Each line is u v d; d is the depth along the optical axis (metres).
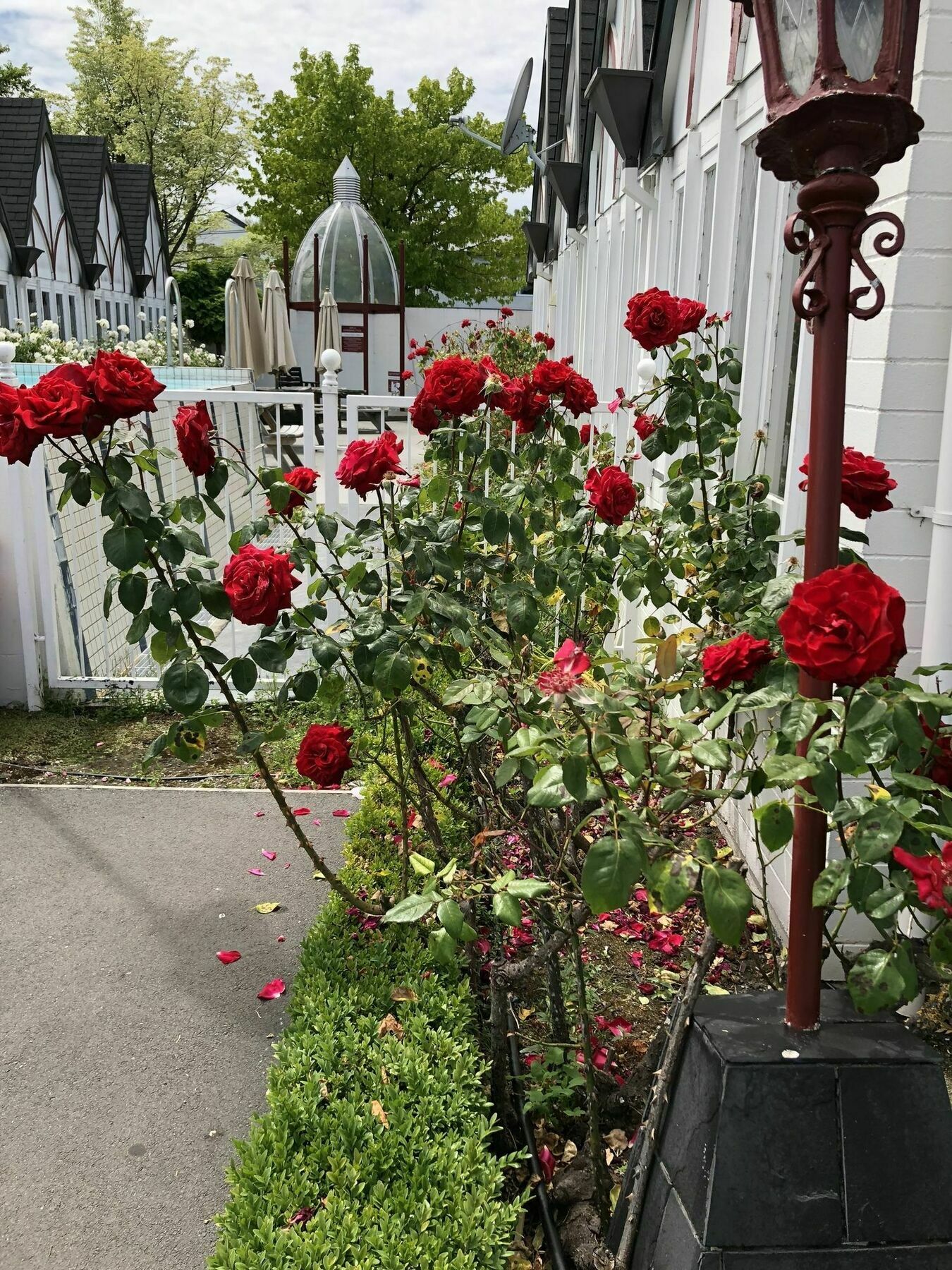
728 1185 1.56
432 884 1.90
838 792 1.60
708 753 1.61
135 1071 2.73
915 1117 1.58
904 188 2.68
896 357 2.77
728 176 4.21
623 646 5.20
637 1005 3.08
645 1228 1.76
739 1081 1.58
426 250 31.73
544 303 14.62
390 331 24.27
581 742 1.58
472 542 3.16
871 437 2.85
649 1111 1.92
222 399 5.59
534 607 2.67
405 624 2.52
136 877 3.81
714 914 1.44
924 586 2.91
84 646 5.69
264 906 3.57
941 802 1.68
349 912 3.10
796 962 1.67
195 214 38.31
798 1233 1.57
